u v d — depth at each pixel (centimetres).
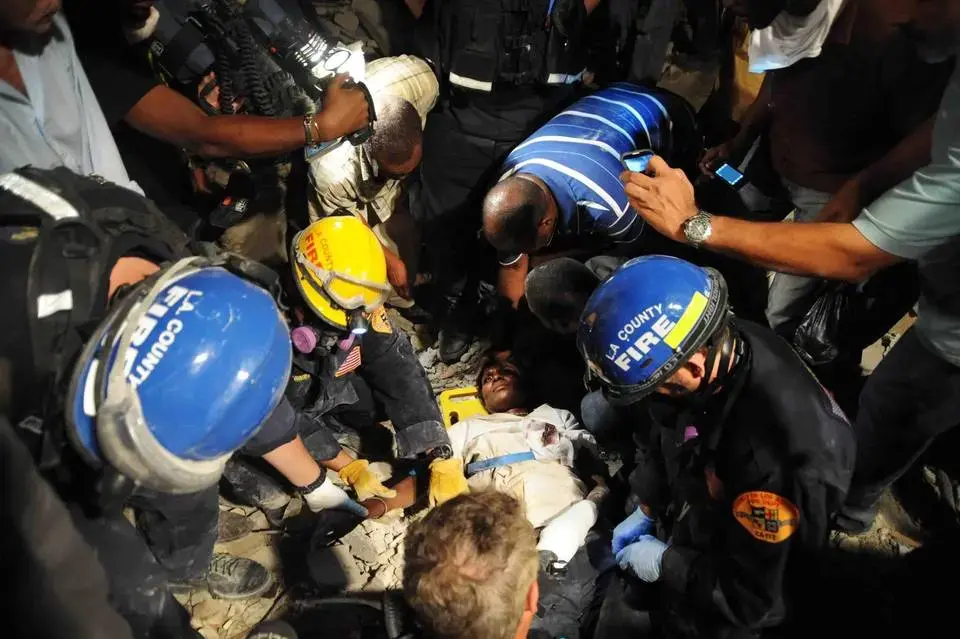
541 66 303
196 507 176
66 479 130
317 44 277
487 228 277
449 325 348
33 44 173
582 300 283
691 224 191
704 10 428
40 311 118
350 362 257
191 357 119
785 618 187
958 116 153
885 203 168
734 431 176
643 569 223
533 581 140
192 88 279
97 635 99
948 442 296
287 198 367
